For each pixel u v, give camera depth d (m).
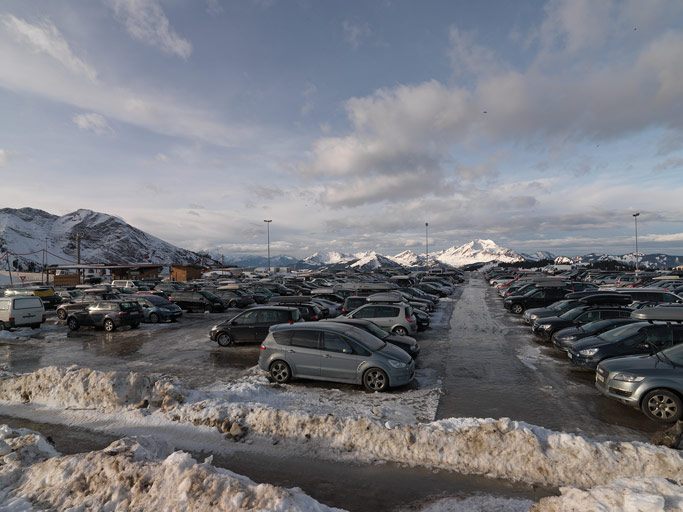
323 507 4.16
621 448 5.50
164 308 21.84
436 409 8.08
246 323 14.70
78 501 4.45
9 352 14.34
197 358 13.02
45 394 8.73
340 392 9.20
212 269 75.44
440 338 16.03
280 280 47.19
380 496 5.04
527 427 6.06
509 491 5.09
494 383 9.92
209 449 6.40
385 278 51.19
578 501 4.00
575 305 17.48
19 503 4.51
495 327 18.72
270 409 7.11
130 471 4.63
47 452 5.80
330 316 20.83
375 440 6.19
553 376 10.54
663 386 7.39
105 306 19.06
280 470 5.72
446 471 5.56
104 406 8.17
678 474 5.10
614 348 9.88
